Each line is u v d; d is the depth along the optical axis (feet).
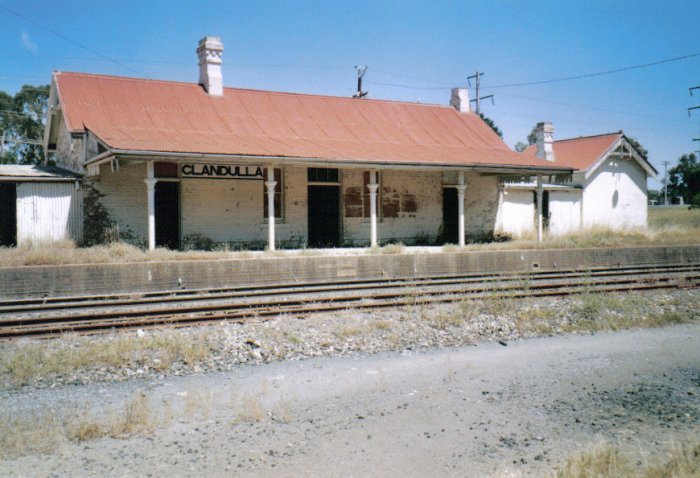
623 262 65.41
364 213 77.00
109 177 63.05
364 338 32.30
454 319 36.14
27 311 36.42
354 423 20.65
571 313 39.37
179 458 17.80
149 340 30.04
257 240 70.44
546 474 16.26
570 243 71.97
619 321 37.24
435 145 81.20
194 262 47.19
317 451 18.37
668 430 20.38
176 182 66.64
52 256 47.55
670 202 287.69
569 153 112.16
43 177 60.08
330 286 48.08
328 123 79.25
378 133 80.69
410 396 23.48
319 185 74.54
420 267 56.44
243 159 58.03
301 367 27.48
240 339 30.96
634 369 27.63
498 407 22.36
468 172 85.20
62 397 23.07
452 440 19.27
